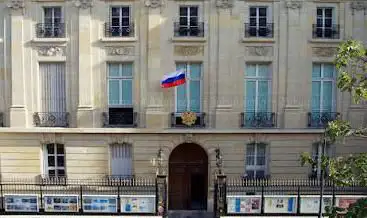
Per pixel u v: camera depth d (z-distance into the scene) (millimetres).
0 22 18672
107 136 18672
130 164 19047
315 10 18531
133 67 18656
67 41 18484
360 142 18953
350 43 9094
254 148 19062
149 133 18531
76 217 17016
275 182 18781
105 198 17172
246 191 18562
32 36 18547
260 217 17094
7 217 17016
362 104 18906
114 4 18312
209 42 18391
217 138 18672
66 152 18781
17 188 18875
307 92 18766
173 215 18500
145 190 18594
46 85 18922
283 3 18375
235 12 18266
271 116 18812
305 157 10445
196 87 18875
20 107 18766
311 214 17078
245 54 18531
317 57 18688
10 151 18891
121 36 18438
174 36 18375
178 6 18297
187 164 19250
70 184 18797
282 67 18641
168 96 18578
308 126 18844
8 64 18812
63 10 18484
